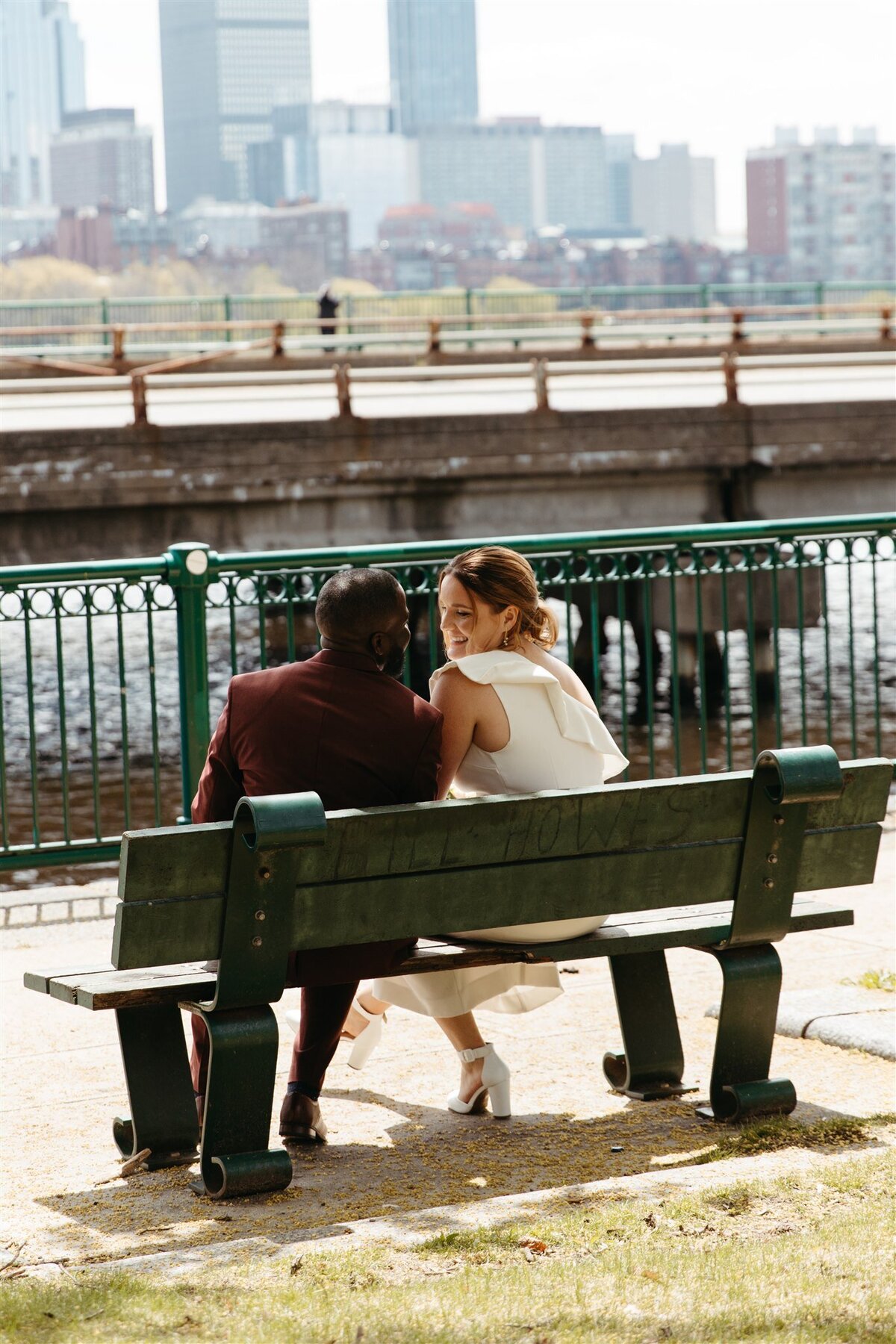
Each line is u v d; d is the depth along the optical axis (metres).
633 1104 4.12
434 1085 4.29
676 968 5.43
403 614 3.80
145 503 16.52
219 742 3.76
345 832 3.39
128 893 3.28
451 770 3.89
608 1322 2.57
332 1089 4.27
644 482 18.33
